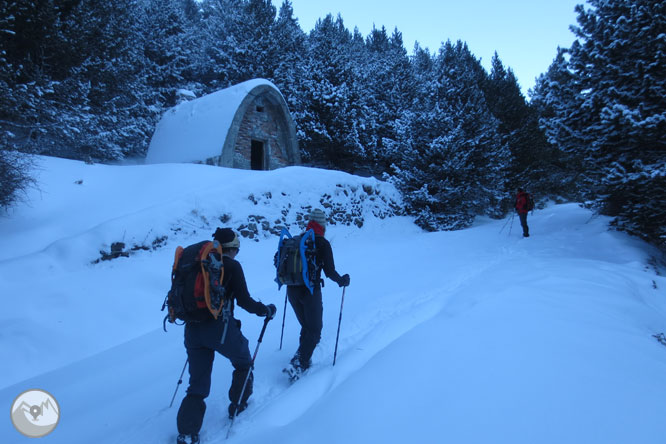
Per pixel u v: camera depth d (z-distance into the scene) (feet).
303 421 8.66
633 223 30.99
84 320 17.20
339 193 43.73
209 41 102.06
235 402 9.61
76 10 43.65
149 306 19.52
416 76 93.30
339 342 14.42
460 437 6.94
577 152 34.04
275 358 13.51
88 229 25.53
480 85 71.05
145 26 78.18
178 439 8.54
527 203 38.04
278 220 34.22
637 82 28.40
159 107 72.54
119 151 54.85
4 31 34.91
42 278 18.98
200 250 9.28
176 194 31.71
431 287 21.22
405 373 9.72
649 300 17.98
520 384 8.53
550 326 12.16
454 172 49.93
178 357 14.75
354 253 32.81
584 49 31.60
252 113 52.11
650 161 29.12
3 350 14.33
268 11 95.55
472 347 10.85
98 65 46.70
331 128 65.62
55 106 42.47
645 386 8.39
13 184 24.70
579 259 24.86
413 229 49.44
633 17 27.94
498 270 23.21
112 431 9.93
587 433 6.75
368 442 7.15
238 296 9.68
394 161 68.85
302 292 12.38
